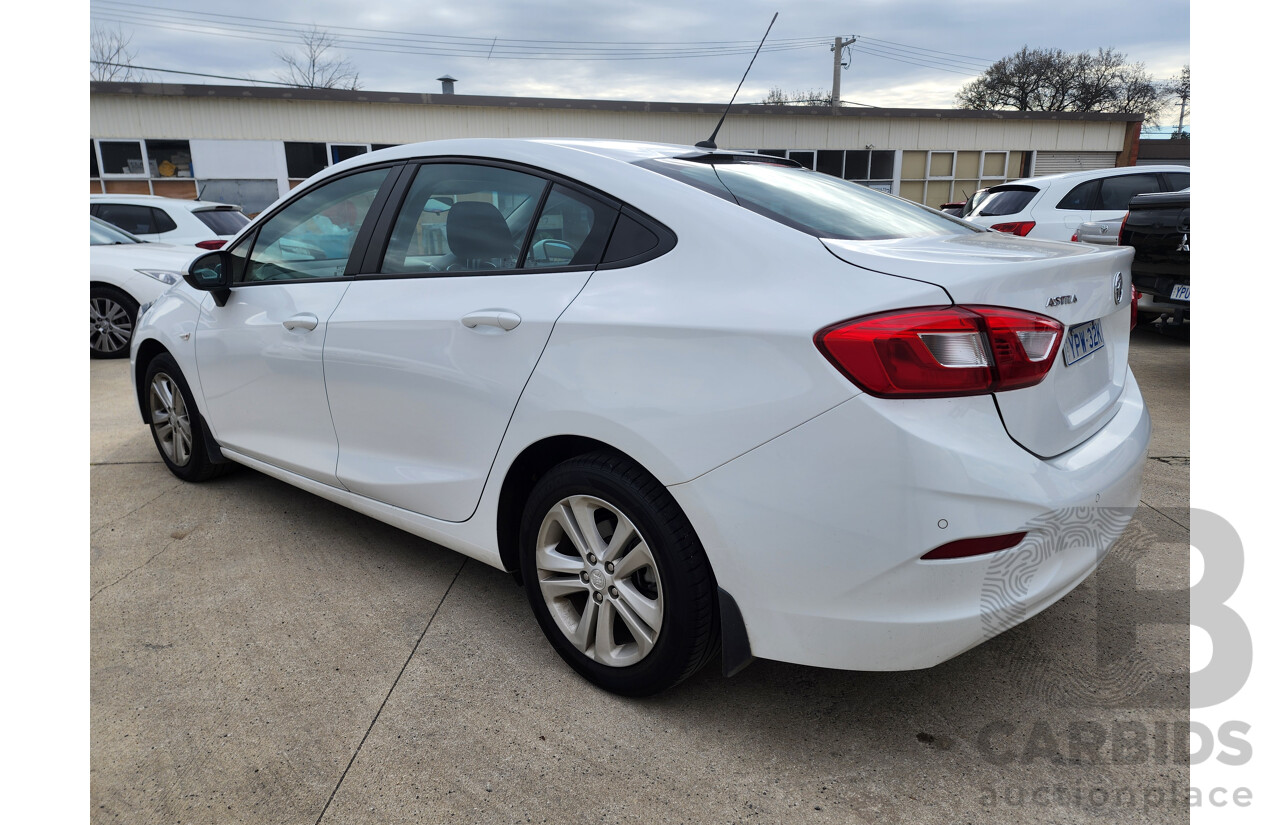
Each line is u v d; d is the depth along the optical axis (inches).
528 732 74.9
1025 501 60.9
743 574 66.2
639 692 76.9
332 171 107.8
